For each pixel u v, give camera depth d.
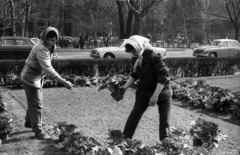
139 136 4.79
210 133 3.99
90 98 7.61
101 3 39.53
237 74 13.99
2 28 30.67
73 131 4.29
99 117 5.89
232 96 6.50
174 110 6.54
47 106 6.71
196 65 12.85
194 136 4.04
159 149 3.50
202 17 43.06
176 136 3.62
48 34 4.14
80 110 6.41
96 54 17.39
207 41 43.34
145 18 42.88
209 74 13.27
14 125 5.12
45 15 39.19
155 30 43.34
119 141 3.65
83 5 41.31
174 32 45.12
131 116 3.98
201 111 6.58
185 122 5.62
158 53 3.76
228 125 5.53
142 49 3.66
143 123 5.50
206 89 7.57
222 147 4.37
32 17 40.53
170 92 3.90
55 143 4.29
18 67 9.64
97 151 3.54
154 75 3.76
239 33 43.28
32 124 4.42
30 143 4.26
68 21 51.44
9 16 30.39
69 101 7.23
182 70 12.65
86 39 41.03
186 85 8.57
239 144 4.52
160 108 3.87
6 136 4.39
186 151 3.50
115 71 11.37
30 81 4.27
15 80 9.06
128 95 7.97
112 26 40.94
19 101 7.05
